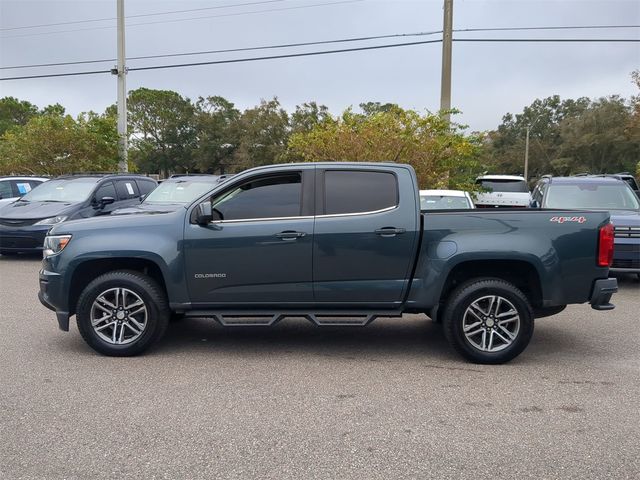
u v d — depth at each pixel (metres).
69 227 5.98
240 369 5.52
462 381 5.20
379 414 4.43
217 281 5.77
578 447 3.88
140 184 15.27
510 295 5.57
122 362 5.70
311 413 4.45
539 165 78.31
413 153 15.02
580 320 7.55
